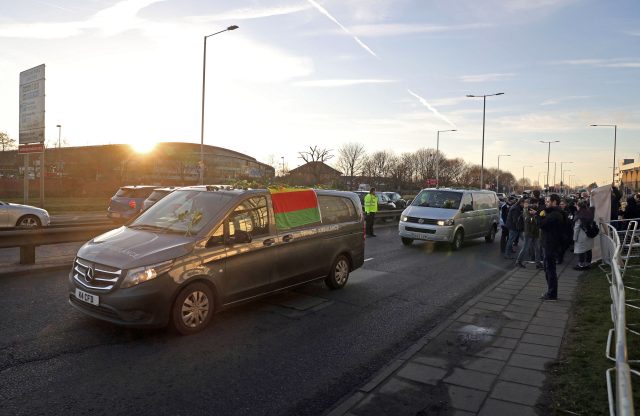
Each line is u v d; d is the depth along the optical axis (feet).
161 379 14.03
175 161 200.64
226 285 19.12
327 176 226.17
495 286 29.35
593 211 36.65
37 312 19.76
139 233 19.11
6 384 13.23
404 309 23.41
